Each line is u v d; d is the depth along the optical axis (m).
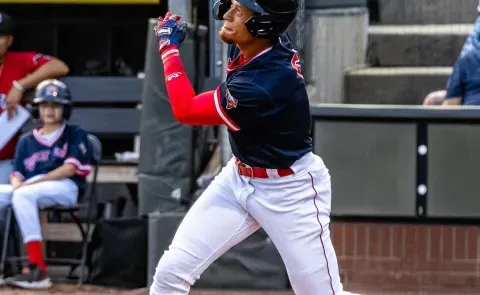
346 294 14.04
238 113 12.87
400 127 22.20
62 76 25.72
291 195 13.57
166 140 23.00
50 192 22.64
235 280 22.56
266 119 13.00
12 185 23.16
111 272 22.98
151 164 23.09
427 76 26.86
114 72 30.30
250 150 13.44
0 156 24.62
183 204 23.08
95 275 23.14
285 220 13.62
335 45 25.22
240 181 13.79
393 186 22.31
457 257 22.34
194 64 22.94
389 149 22.27
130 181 26.61
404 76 26.78
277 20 12.71
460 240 22.33
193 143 23.31
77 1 27.66
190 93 13.11
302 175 13.58
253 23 12.70
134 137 28.81
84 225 26.44
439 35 28.61
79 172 23.20
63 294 21.73
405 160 22.27
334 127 22.25
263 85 12.79
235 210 13.88
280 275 22.58
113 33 30.34
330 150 22.31
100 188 27.16
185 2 23.39
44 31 30.34
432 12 30.16
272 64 12.88
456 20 30.06
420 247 22.39
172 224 22.52
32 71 25.25
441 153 22.19
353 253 22.45
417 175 22.25
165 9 30.09
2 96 24.92
